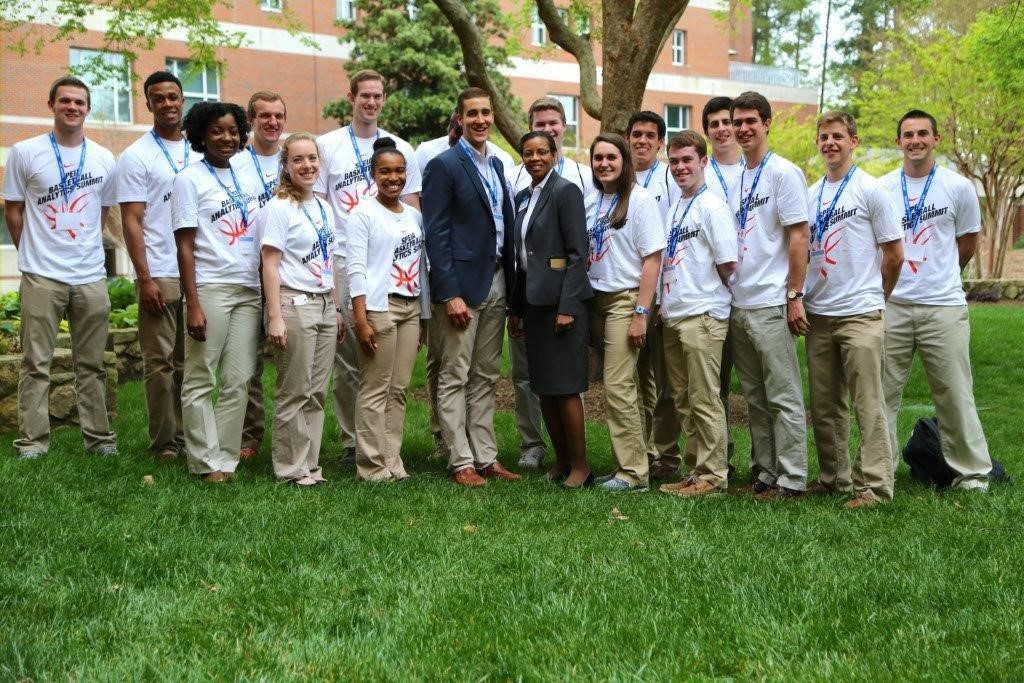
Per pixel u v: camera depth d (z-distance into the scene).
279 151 6.40
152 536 4.51
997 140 20.94
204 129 5.81
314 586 3.91
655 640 3.38
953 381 5.93
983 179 22.05
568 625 3.52
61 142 6.26
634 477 5.98
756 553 4.40
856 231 5.55
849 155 5.66
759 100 5.68
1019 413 9.08
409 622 3.53
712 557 4.34
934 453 6.13
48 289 6.18
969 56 19.55
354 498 5.36
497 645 3.34
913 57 22.66
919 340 5.99
